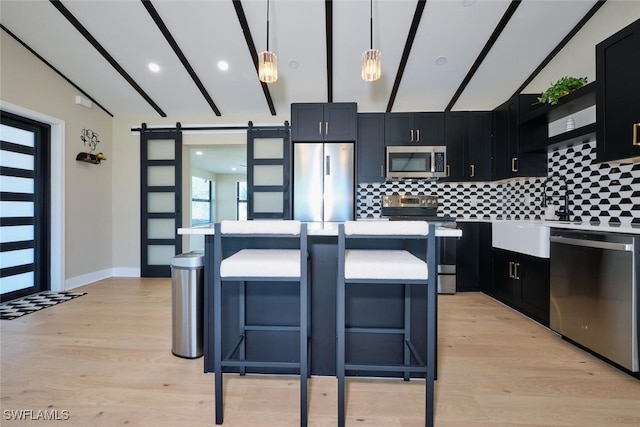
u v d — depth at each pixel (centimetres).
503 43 306
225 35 304
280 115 436
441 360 194
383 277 132
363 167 389
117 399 152
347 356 174
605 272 186
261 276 137
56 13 281
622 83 192
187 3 270
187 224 458
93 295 344
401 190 414
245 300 176
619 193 239
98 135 418
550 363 190
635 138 184
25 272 339
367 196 416
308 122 369
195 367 185
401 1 266
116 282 407
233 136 441
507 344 218
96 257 416
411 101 405
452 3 267
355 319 174
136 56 332
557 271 226
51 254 361
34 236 348
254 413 143
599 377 174
